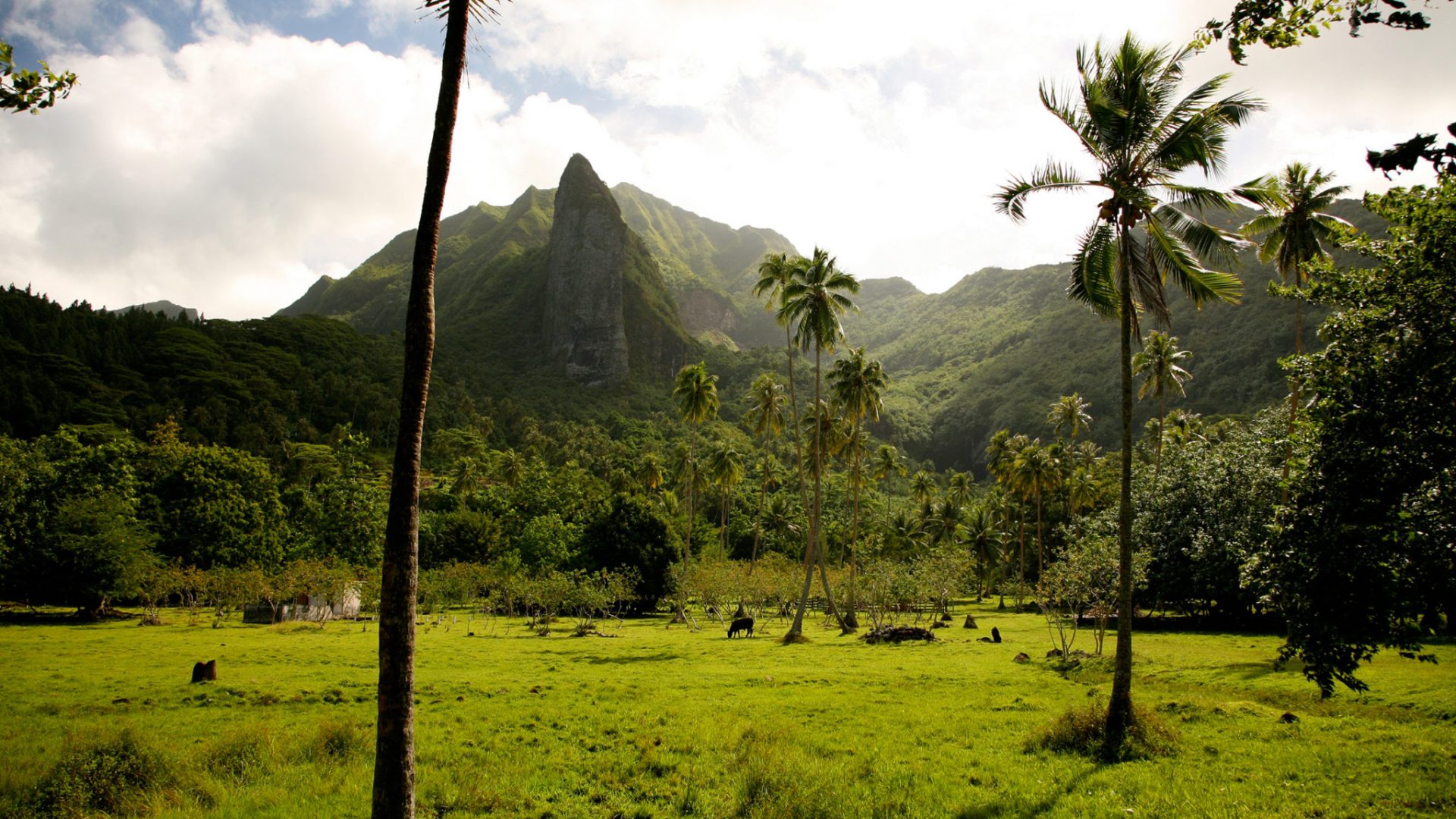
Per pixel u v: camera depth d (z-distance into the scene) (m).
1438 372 9.69
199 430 108.75
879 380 49.38
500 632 46.66
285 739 14.55
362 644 36.34
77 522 48.72
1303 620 10.87
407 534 8.36
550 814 10.88
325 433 137.25
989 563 84.25
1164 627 46.12
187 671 25.53
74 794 10.68
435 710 18.91
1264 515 39.28
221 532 59.81
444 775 12.56
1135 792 11.56
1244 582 13.39
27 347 108.88
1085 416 72.31
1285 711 17.52
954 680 24.45
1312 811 10.43
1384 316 10.91
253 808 10.84
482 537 78.00
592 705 19.48
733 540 97.50
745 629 44.91
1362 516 10.36
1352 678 10.48
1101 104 15.40
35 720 16.98
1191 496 45.25
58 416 94.31
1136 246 16.11
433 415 148.25
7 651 31.27
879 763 13.40
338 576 50.78
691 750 14.62
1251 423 48.81
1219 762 13.15
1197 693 21.09
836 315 41.41
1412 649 10.27
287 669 26.56
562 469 111.75
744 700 20.42
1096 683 23.67
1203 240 15.59
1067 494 82.50
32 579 47.47
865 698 20.77
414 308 8.66
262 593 48.44
